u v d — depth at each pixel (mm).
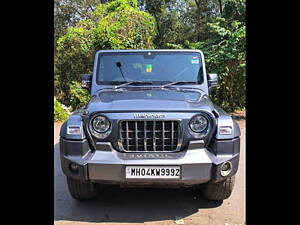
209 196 3545
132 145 3123
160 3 22344
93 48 12227
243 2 10945
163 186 3148
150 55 4371
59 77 13141
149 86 4137
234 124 3221
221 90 11477
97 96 3725
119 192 3959
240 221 3199
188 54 4379
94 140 3117
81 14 19875
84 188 3449
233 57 9992
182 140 3092
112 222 3199
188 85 4188
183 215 3348
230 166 3094
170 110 3096
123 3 13688
